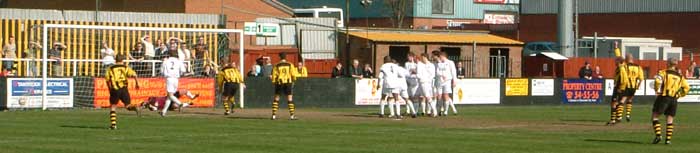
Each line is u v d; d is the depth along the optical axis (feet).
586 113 170.30
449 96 158.81
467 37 269.85
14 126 123.44
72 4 277.44
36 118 139.33
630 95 140.87
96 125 126.00
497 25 394.52
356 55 257.14
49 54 181.78
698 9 360.07
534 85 209.46
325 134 114.52
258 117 146.92
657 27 368.27
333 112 165.58
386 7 429.79
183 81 174.29
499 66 258.37
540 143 105.09
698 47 359.25
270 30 239.71
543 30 387.14
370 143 103.35
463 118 150.10
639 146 103.04
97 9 230.27
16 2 286.87
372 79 195.00
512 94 206.80
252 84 182.09
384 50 253.44
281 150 95.25
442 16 442.91
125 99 121.08
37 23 205.05
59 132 114.42
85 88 168.96
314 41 263.70
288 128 123.75
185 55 181.78
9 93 163.22
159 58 180.65
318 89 188.55
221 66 179.63
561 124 137.80
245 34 238.27
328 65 239.30
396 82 148.15
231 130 119.44
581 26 385.29
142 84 171.01
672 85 105.70
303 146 99.35
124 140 104.37
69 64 190.29
